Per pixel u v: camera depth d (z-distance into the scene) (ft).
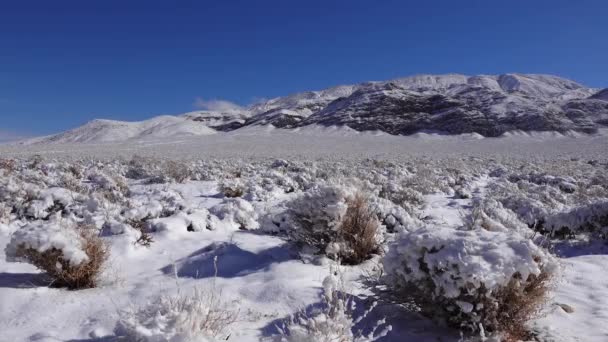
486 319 12.69
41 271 18.49
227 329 12.76
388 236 24.02
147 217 28.02
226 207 31.09
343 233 20.59
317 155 141.69
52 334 13.11
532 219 29.40
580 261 21.77
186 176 56.70
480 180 65.00
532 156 144.66
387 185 41.14
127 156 115.34
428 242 13.42
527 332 13.26
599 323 14.07
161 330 10.89
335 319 11.48
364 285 16.69
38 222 18.63
